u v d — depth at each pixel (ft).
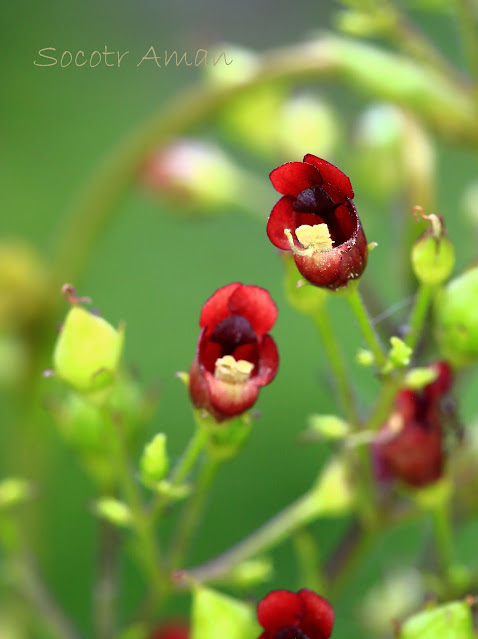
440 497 0.41
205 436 0.38
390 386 0.39
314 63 0.46
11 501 0.43
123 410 0.43
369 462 0.42
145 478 0.39
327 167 0.35
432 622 0.38
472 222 0.50
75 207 0.51
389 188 0.49
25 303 0.51
